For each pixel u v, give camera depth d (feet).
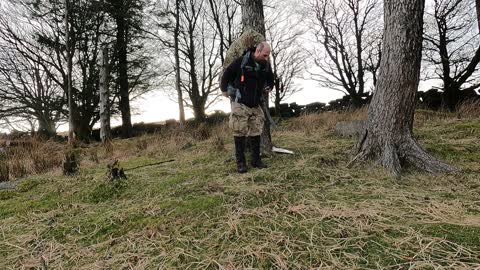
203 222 8.44
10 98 47.16
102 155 23.06
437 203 8.46
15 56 46.42
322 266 6.10
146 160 18.26
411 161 11.64
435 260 5.96
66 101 49.65
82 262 7.10
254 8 14.20
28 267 7.02
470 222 7.29
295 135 21.21
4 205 11.25
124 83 52.47
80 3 46.65
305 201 9.22
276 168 12.63
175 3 56.03
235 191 10.35
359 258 6.24
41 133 45.75
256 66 11.93
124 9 49.19
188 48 60.34
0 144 30.86
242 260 6.54
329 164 12.71
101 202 10.97
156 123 60.34
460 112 25.27
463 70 40.16
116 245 7.70
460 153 13.11
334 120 27.02
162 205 9.84
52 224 9.26
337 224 7.70
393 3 11.71
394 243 6.66
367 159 12.30
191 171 13.65
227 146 19.48
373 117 12.35
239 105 12.21
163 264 6.68
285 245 6.92
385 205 8.59
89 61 50.31
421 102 42.34
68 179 14.05
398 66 11.64
